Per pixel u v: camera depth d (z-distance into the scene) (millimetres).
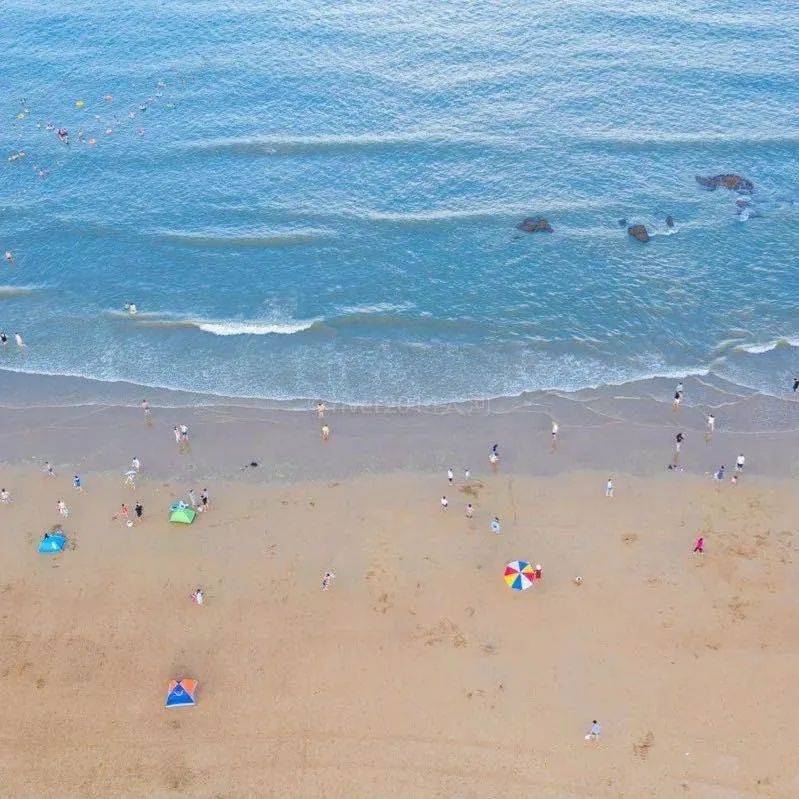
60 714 28375
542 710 28109
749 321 44719
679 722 27672
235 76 68062
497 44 70750
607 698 28406
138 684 29203
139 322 45844
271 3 78750
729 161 56562
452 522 34719
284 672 29438
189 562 33281
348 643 30281
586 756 26859
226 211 54031
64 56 72062
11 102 66188
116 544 34062
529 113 62219
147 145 60469
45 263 50375
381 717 28047
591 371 42250
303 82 66875
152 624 31078
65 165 58844
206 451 38406
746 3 75625
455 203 54031
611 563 32812
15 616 31391
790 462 36875
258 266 49562
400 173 56812
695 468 36781
